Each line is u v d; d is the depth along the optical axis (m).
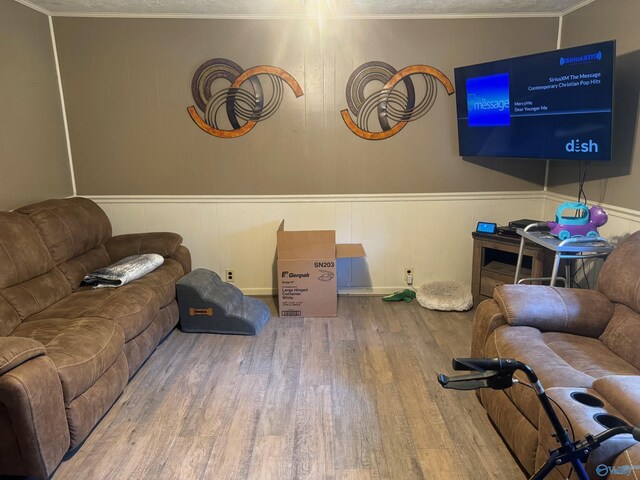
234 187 3.97
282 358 3.02
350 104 3.83
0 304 2.43
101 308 2.63
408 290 4.09
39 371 1.86
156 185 3.95
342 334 3.37
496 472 2.01
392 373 2.82
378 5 3.47
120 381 2.45
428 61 3.76
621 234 3.05
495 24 3.71
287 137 3.88
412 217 4.05
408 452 2.14
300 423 2.35
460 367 1.17
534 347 2.13
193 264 4.12
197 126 3.84
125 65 3.72
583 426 1.49
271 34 3.70
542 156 3.21
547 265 3.35
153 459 2.10
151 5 3.46
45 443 1.87
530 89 3.17
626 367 2.10
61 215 3.12
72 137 3.84
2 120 3.06
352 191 4.00
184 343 3.23
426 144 3.91
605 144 2.79
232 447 2.18
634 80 2.91
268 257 4.11
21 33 3.26
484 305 2.56
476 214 4.06
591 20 3.32
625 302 2.34
